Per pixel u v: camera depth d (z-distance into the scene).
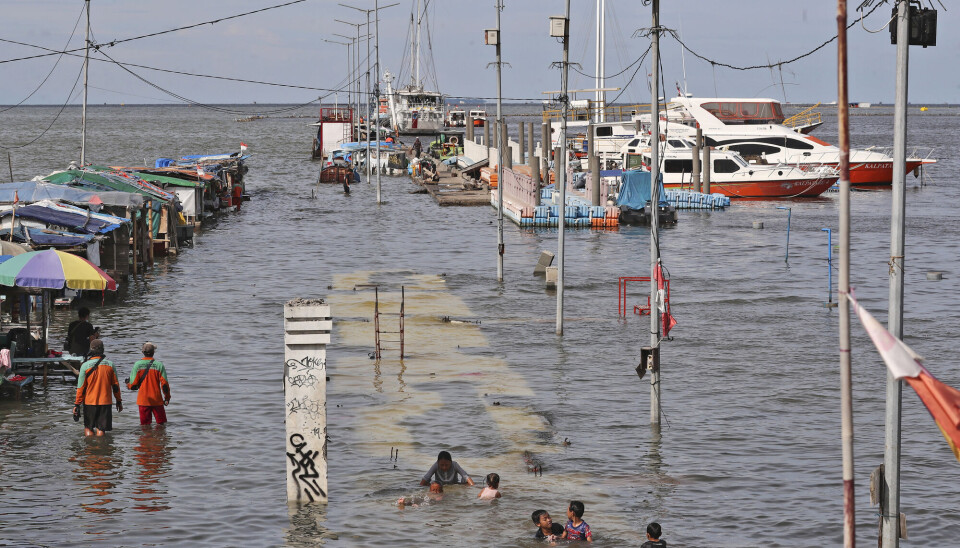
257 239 99.75
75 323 47.03
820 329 59.62
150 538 29.23
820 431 40.00
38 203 66.31
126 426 39.84
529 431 39.66
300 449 31.98
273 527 30.16
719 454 37.22
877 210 126.94
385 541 29.20
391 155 197.25
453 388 45.88
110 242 72.00
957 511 31.92
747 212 125.38
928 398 20.33
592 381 47.44
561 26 54.03
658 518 31.17
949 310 65.38
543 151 145.88
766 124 152.12
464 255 89.94
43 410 41.75
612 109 188.62
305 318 31.72
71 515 30.83
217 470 34.97
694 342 55.97
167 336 55.97
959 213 124.38
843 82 20.53
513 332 58.09
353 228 109.62
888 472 24.27
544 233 106.06
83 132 93.75
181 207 95.50
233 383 46.34
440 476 33.62
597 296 70.12
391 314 62.72
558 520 30.78
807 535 30.06
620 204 113.56
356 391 45.16
